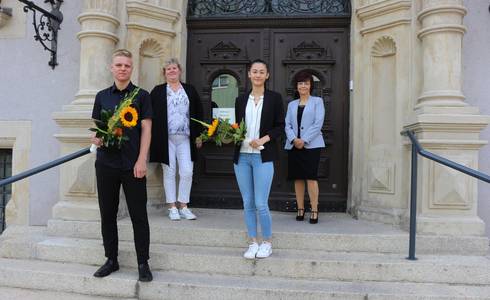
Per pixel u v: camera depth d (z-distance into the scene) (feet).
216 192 18.51
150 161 15.67
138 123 11.65
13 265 12.87
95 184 15.01
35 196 17.62
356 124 16.84
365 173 16.26
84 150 12.88
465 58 15.87
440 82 14.07
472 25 15.88
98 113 11.88
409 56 15.20
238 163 12.41
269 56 18.40
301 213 15.94
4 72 18.06
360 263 12.14
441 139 13.55
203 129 16.28
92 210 14.79
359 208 16.20
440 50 14.10
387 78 16.15
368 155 16.26
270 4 18.49
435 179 13.60
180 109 15.65
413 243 12.57
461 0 14.24
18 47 18.01
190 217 15.62
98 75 15.61
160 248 13.32
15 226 17.37
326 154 18.07
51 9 17.70
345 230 14.01
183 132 15.67
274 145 12.39
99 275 11.89
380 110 16.24
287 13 18.39
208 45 18.75
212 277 12.19
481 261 12.35
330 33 18.22
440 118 13.39
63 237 14.55
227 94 18.72
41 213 17.56
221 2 18.78
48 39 17.03
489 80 15.76
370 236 13.30
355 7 17.10
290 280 12.09
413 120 14.06
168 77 15.58
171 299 11.56
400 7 15.31
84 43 15.72
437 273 12.00
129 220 14.99
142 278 11.68
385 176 15.40
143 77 17.31
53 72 17.72
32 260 13.41
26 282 12.36
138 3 16.55
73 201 15.19
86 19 15.69
